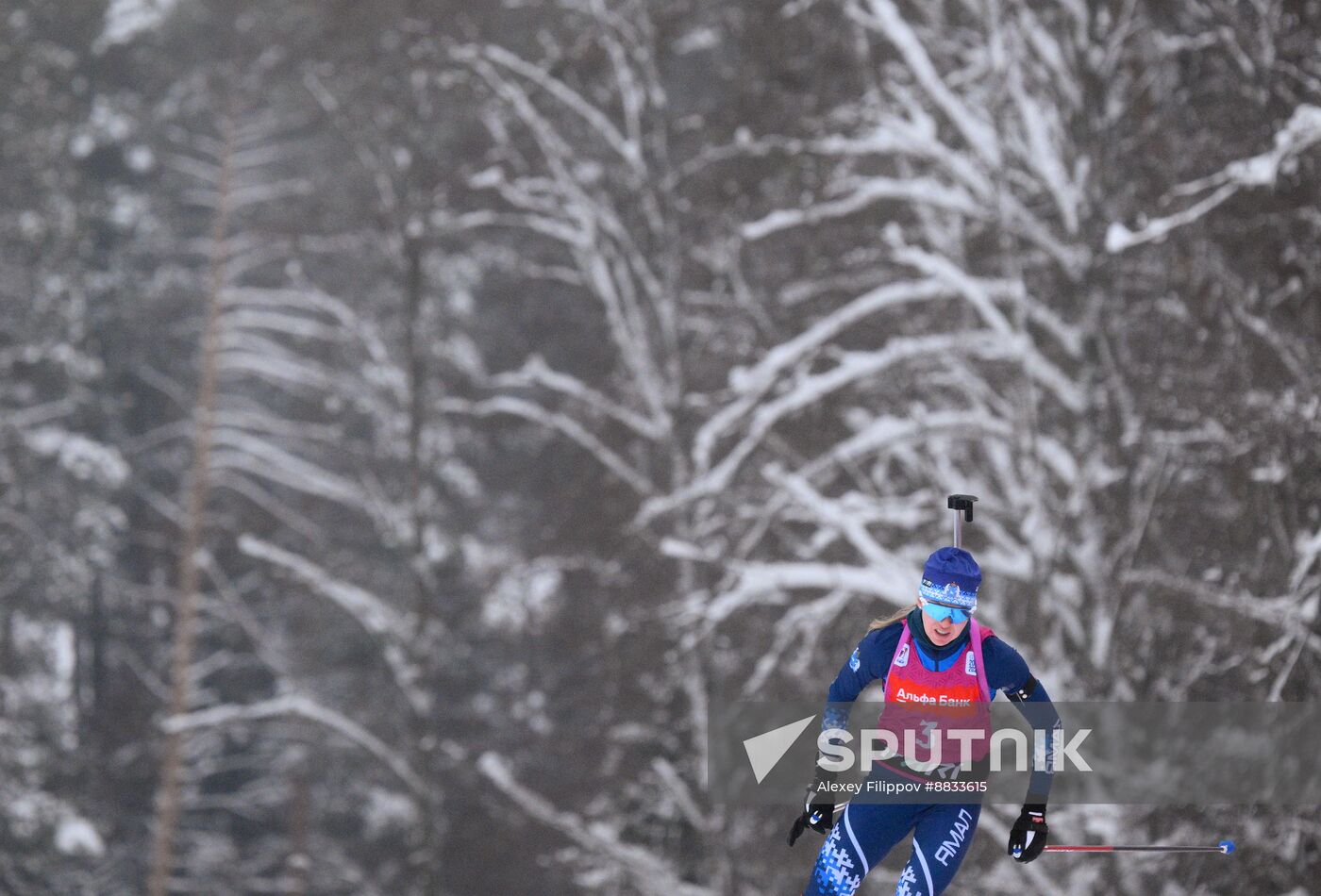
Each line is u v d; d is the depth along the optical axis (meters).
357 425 122.81
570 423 82.56
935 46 65.62
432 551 105.56
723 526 70.94
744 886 73.31
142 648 129.75
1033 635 57.88
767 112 73.81
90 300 130.25
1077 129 57.78
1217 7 52.66
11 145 118.56
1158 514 54.44
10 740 99.94
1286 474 48.19
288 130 111.31
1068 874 50.88
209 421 102.56
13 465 110.31
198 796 118.25
